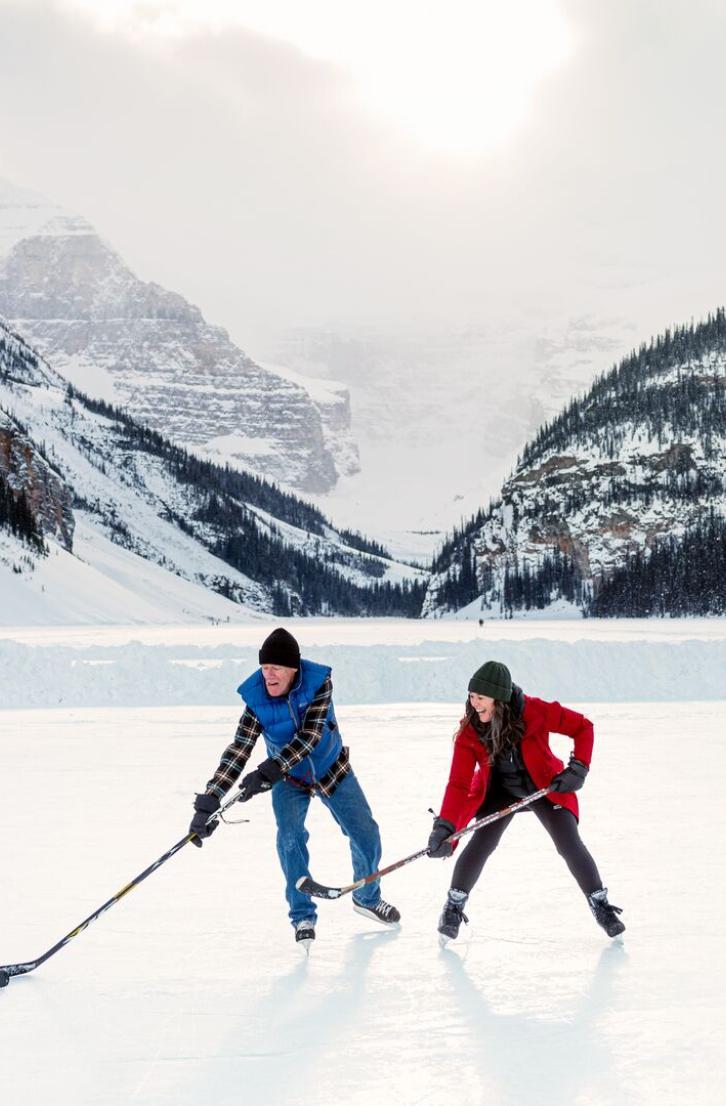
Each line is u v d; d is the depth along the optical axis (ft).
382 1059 15.01
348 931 21.70
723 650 79.71
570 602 585.63
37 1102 13.74
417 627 360.07
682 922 21.79
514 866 26.96
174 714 65.10
